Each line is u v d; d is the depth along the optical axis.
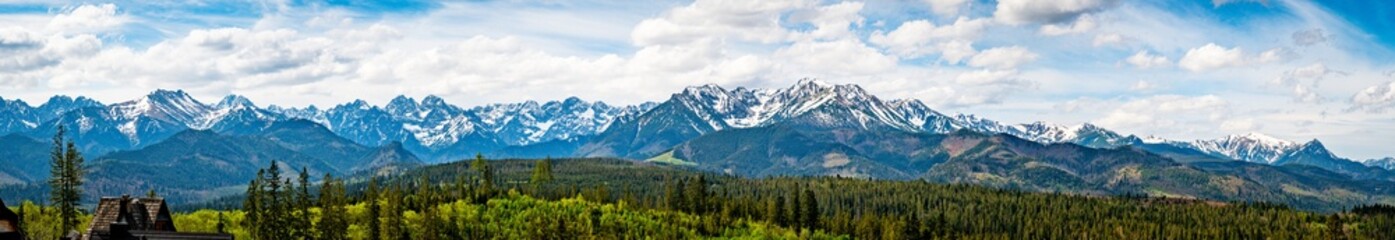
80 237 165.25
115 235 146.38
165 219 174.50
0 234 147.25
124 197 165.75
